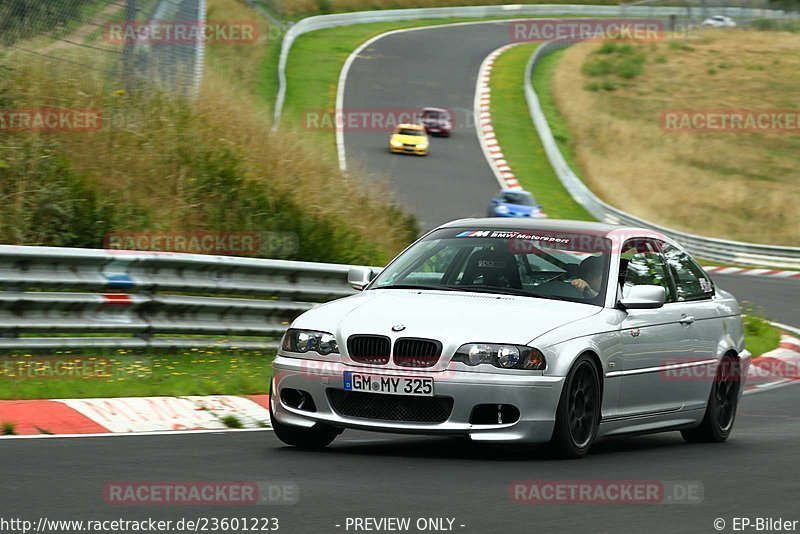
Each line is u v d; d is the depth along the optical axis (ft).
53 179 157.89
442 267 90.68
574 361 79.30
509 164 483.10
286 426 83.05
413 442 90.12
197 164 181.78
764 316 240.12
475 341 77.41
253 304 135.03
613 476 74.64
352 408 79.41
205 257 129.70
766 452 93.09
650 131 574.97
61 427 90.07
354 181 225.76
